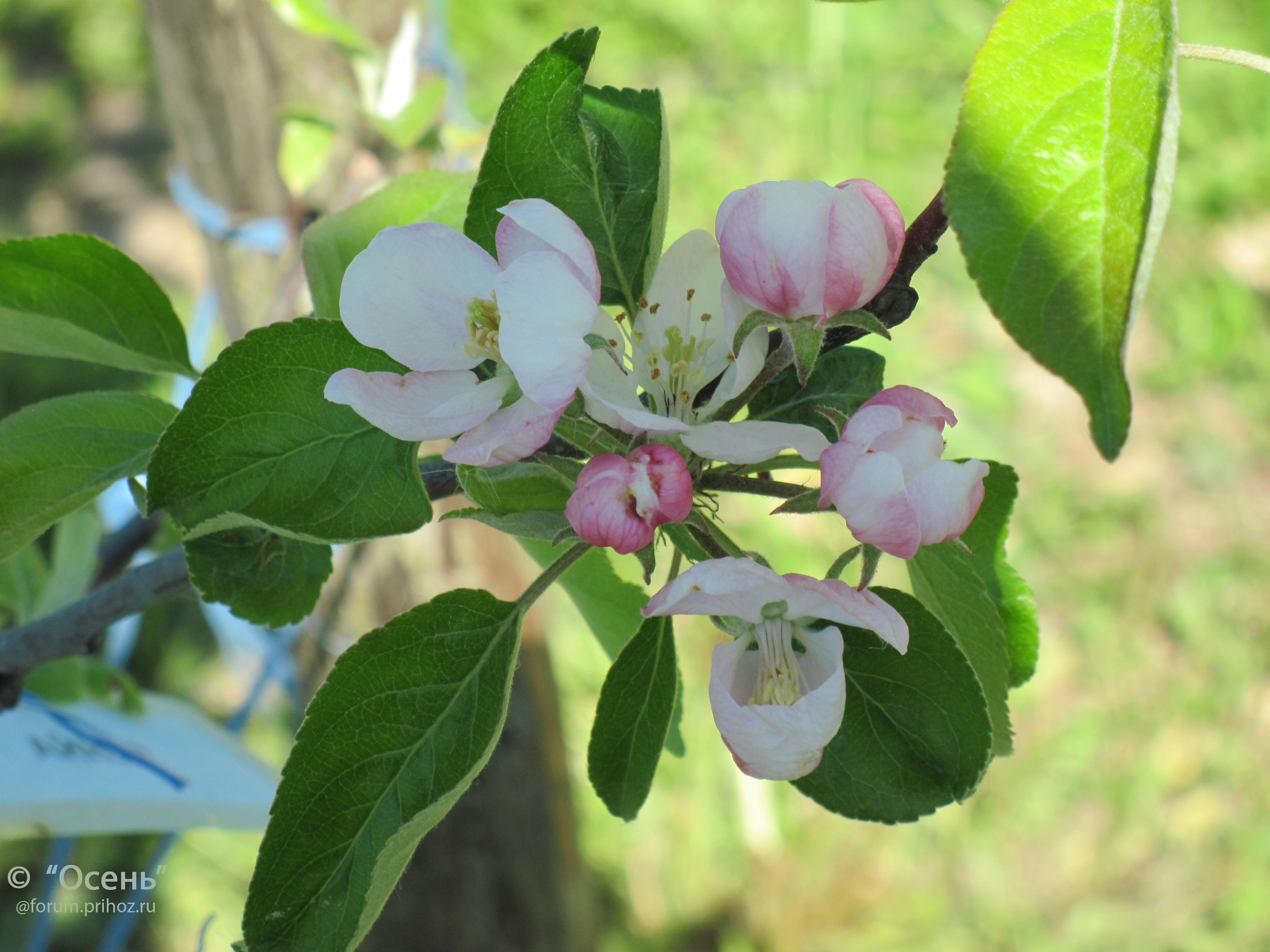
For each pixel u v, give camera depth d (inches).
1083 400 8.9
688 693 35.8
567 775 27.6
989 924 35.3
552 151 11.8
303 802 11.1
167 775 16.3
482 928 27.0
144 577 15.0
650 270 12.1
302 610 13.8
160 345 14.3
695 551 11.7
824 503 10.7
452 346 11.0
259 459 11.5
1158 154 8.8
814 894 35.5
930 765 11.9
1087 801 36.9
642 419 10.6
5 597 18.5
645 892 35.3
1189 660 39.0
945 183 9.1
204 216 23.2
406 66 22.2
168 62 22.3
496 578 24.2
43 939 21.7
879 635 11.2
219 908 34.6
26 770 15.3
